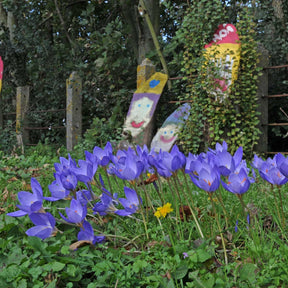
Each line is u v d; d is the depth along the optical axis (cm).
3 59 1133
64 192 193
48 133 1020
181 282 146
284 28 768
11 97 1200
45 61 1074
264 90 646
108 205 196
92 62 923
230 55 625
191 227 202
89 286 152
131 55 963
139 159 209
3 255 170
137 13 906
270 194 273
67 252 165
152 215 233
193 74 729
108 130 754
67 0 1095
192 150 653
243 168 160
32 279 152
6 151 984
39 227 176
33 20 1116
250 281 145
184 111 661
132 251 182
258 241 173
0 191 339
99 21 1179
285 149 809
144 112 727
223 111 612
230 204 246
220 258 178
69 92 844
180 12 759
